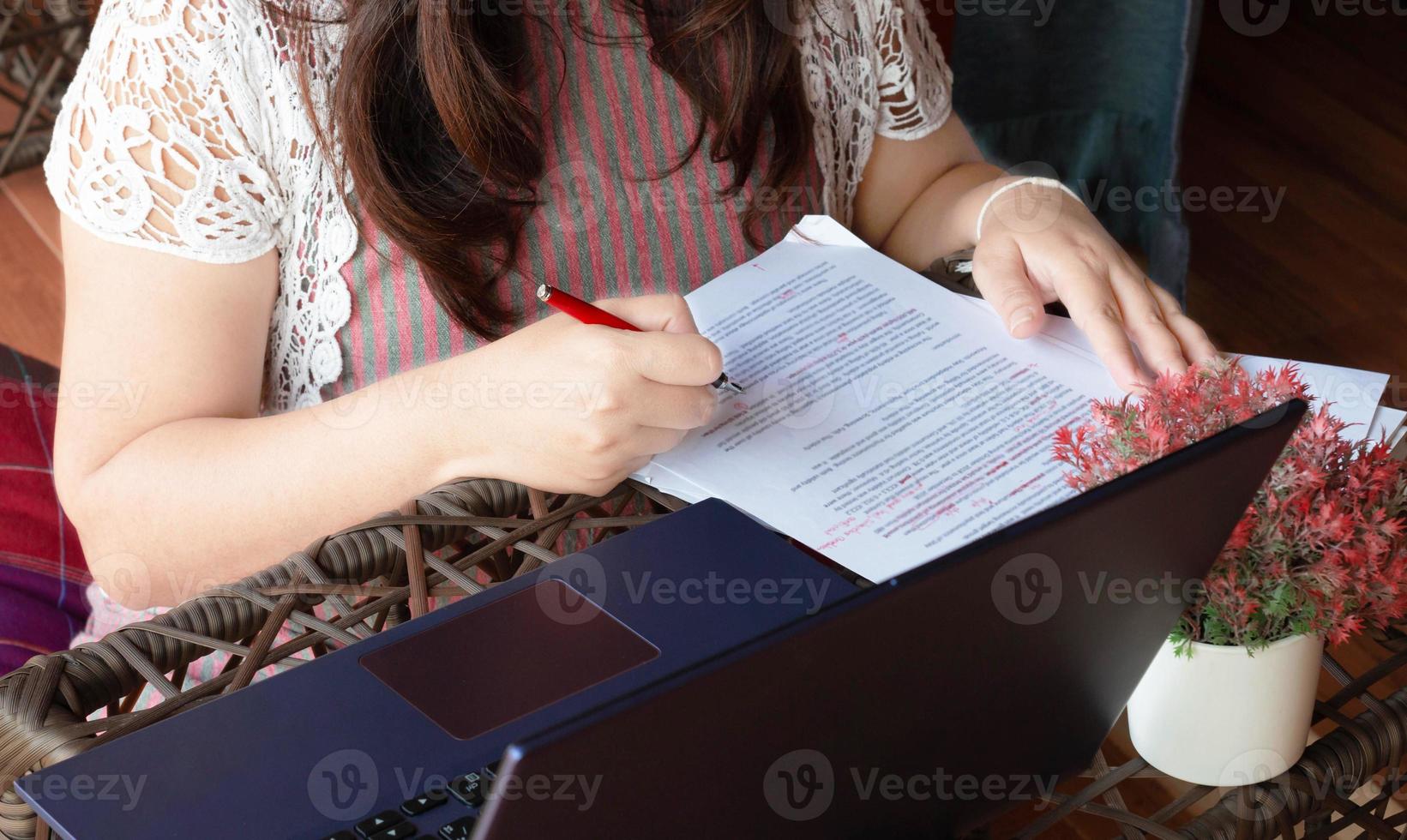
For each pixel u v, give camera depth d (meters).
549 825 0.39
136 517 0.86
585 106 0.98
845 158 1.18
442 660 0.60
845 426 0.80
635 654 0.60
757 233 1.07
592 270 1.01
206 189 0.90
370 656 0.60
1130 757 0.67
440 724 0.56
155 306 0.89
